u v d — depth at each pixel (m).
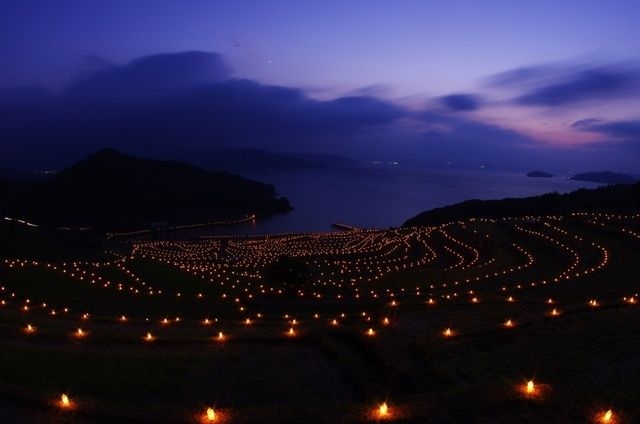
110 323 20.94
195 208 159.25
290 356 16.58
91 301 29.30
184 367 15.60
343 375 15.23
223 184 180.25
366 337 17.70
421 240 64.44
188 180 177.88
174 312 27.92
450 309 22.16
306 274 34.25
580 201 83.19
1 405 11.52
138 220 138.62
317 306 29.14
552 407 11.12
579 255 42.38
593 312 20.67
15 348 16.86
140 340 17.81
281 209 162.88
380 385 14.73
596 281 31.58
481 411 11.05
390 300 29.73
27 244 45.53
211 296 31.94
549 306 22.17
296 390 14.20
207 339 17.94
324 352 16.91
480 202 102.75
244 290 33.69
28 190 163.50
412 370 15.10
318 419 10.85
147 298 30.75
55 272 34.75
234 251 64.69
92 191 158.75
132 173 173.00
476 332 17.97
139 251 60.06
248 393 13.95
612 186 90.25
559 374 14.77
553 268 39.53
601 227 51.84
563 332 18.20
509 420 10.73
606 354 15.91
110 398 13.59
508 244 51.62
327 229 121.69
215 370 15.41
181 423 10.77
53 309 24.91
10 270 33.34
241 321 21.48
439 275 39.00
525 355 16.28
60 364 15.64
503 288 30.84
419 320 19.97
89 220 140.12
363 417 10.86
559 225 56.66
